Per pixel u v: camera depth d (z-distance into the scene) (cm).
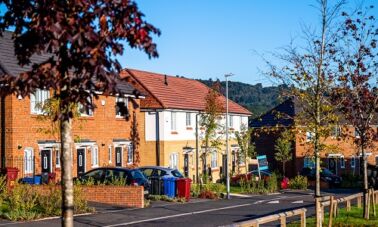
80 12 588
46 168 2792
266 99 14950
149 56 603
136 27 593
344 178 4700
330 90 1723
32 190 2089
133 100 665
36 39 600
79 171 3033
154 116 3906
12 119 2603
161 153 3884
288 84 1695
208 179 3672
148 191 2711
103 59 576
